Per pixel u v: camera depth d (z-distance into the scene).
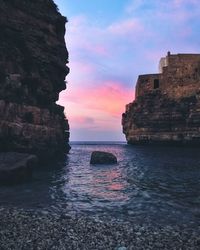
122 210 20.56
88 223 17.16
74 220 17.78
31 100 47.06
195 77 100.06
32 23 50.66
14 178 29.73
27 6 50.16
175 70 104.75
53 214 19.12
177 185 30.33
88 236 14.82
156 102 106.75
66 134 68.50
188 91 100.50
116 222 17.55
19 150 41.28
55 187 29.06
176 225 17.06
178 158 60.91
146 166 47.97
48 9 55.12
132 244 13.89
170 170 42.44
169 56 106.38
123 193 26.50
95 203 22.69
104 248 13.27
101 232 15.51
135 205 22.00
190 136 95.75
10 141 39.81
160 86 108.50
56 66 56.00
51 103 55.72
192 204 22.19
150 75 111.38
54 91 57.56
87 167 46.84
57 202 22.80
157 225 17.02
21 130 41.38
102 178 35.56
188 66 102.50
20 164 30.58
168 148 96.31
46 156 49.69
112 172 41.03
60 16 58.62
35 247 13.16
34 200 23.25
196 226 16.89
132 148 102.12
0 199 23.27
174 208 21.03
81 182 32.56
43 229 15.74
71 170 42.75
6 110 39.56
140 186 30.03
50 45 54.25
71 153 87.12
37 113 46.53
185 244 14.01
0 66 42.09
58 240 14.13
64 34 61.78
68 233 15.20
